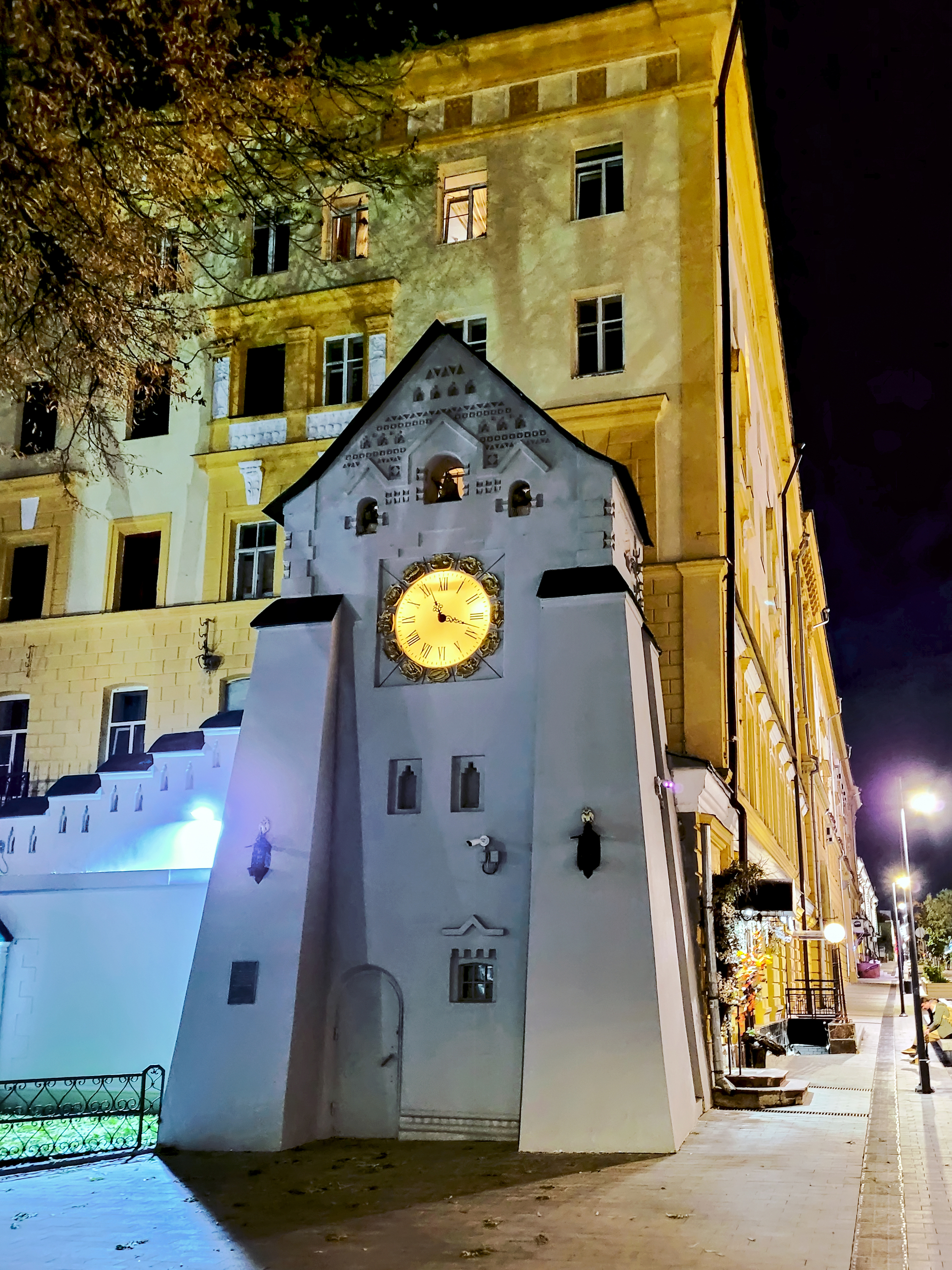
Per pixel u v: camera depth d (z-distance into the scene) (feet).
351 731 61.31
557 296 88.53
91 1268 33.78
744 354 100.94
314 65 61.52
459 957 56.34
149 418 99.86
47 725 95.35
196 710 91.09
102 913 70.38
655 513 81.15
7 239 48.96
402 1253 34.71
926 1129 57.88
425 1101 54.90
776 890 70.74
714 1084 64.28
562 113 91.30
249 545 94.79
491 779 58.23
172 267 68.64
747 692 94.27
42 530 100.22
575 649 56.90
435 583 61.82
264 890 57.57
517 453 62.13
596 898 52.90
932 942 395.34
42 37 43.80
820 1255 33.76
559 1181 44.42
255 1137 52.85
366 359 93.45
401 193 95.45
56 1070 68.49
